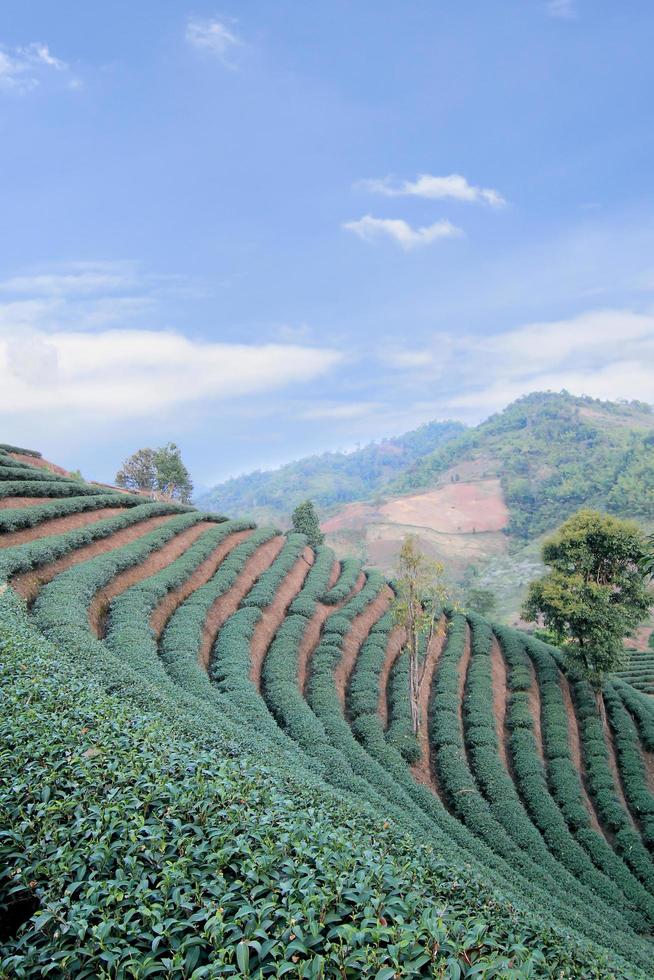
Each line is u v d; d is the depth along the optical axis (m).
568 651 36.53
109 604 26.53
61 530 32.72
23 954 5.31
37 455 60.00
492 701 33.62
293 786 12.21
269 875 6.40
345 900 6.17
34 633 17.73
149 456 95.25
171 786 7.95
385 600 43.62
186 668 23.39
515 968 5.71
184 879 6.00
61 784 7.83
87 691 12.64
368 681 31.30
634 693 40.59
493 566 164.00
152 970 4.86
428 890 7.69
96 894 5.68
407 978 5.04
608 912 21.20
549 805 26.84
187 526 41.81
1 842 6.55
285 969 4.86
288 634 32.41
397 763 25.31
